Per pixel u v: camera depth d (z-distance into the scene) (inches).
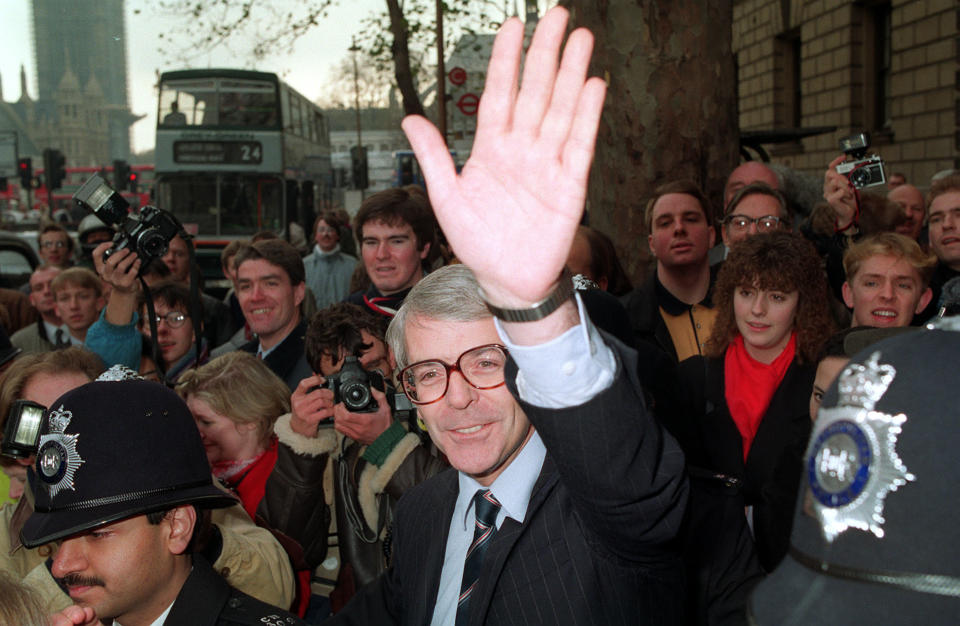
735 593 66.5
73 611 63.4
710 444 117.9
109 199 130.7
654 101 229.5
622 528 49.8
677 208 153.9
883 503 28.9
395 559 75.5
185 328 167.8
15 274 394.0
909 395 29.2
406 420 102.0
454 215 41.9
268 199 654.5
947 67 467.2
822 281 116.0
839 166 160.2
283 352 157.3
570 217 41.0
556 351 44.4
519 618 59.3
